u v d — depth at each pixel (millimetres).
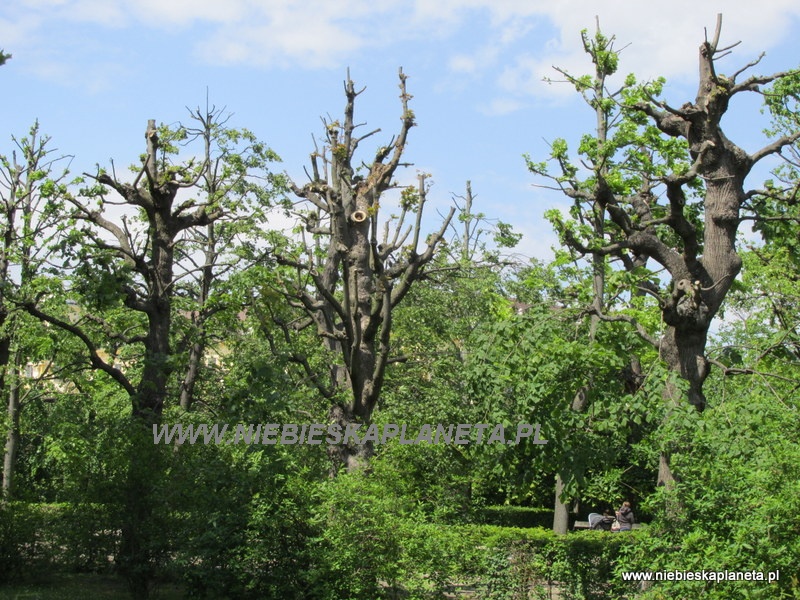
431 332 27625
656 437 13117
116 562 15422
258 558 13570
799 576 9625
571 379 14844
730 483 10406
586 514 32375
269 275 19266
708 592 9977
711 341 24891
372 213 18016
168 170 20516
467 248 30078
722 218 15516
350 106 20094
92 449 15633
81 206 19703
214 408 25500
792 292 22172
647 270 20750
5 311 22219
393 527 13039
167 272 20594
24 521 16141
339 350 22703
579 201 20312
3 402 26234
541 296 27359
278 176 25688
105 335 22656
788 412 13211
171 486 14852
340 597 13031
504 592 14164
